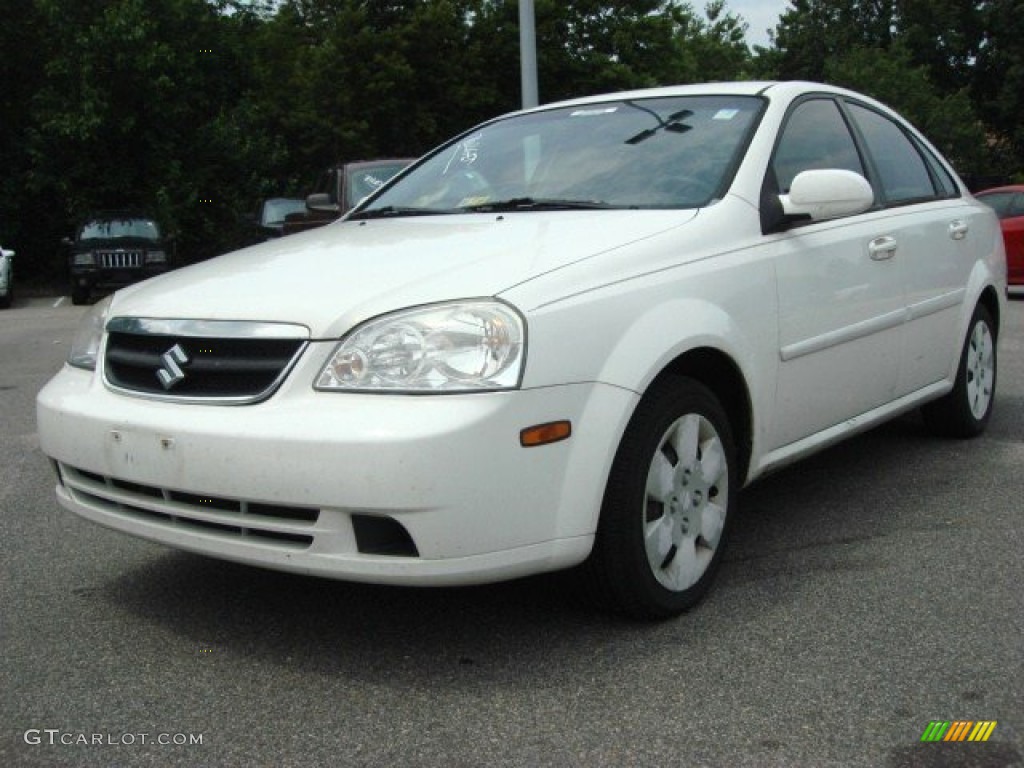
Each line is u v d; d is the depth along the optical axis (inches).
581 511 117.0
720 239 141.6
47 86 925.8
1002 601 134.9
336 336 114.1
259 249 151.3
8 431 255.3
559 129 174.9
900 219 183.0
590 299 120.3
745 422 143.6
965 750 99.8
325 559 110.7
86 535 170.7
